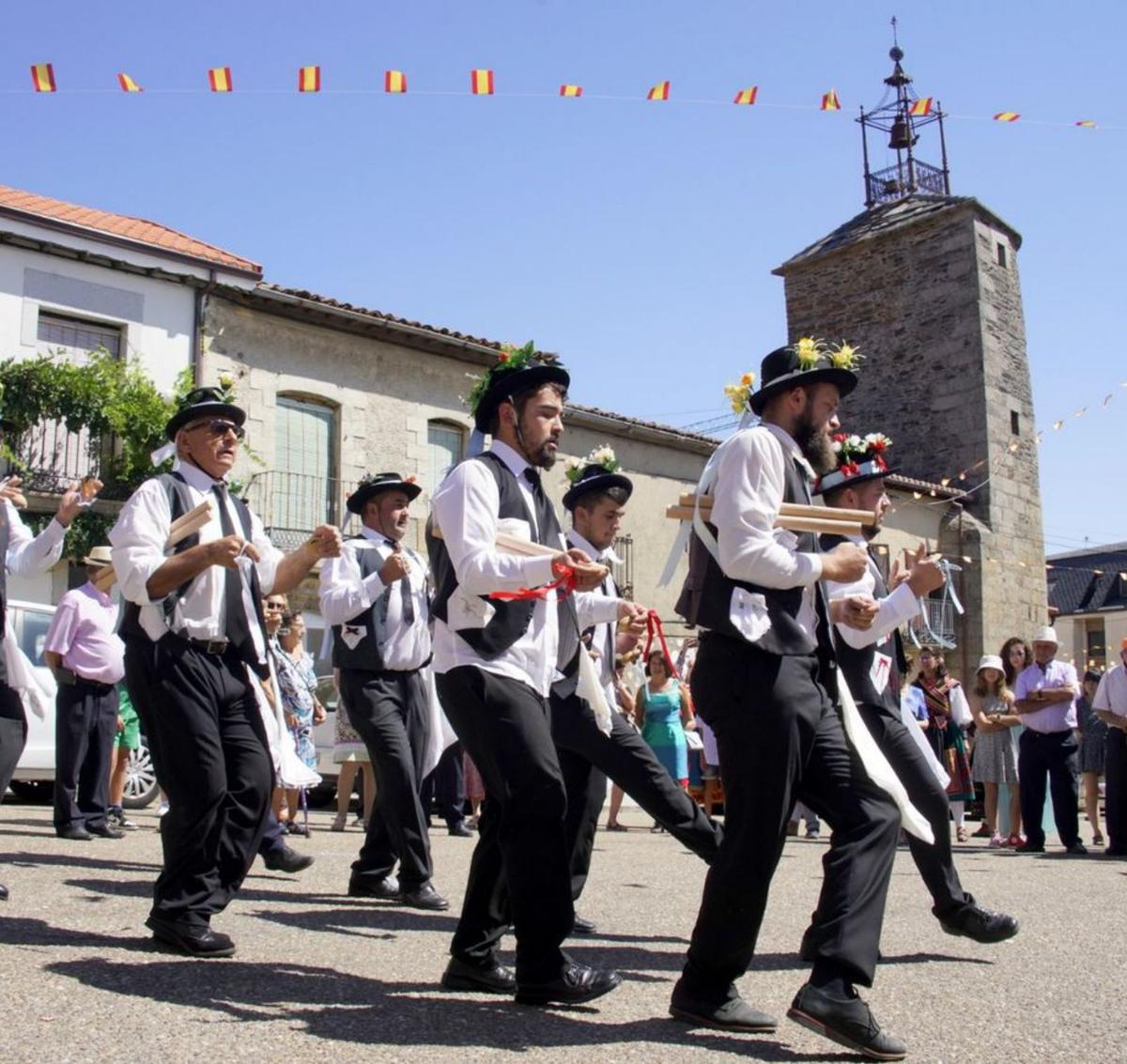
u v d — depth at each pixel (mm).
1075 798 10695
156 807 11680
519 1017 3490
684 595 3693
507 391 3988
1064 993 4176
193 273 17000
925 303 29547
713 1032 3424
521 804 3609
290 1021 3336
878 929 3303
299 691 9438
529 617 3783
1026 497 29359
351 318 18391
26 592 15719
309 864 6789
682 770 11516
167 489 4406
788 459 3730
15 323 15664
